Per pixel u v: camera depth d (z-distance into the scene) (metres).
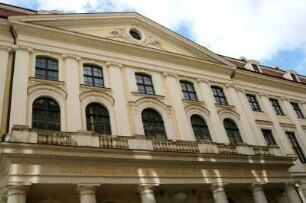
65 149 12.41
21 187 11.09
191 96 21.05
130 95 18.33
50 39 18.11
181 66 22.09
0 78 15.24
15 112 14.20
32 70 16.36
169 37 23.03
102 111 16.84
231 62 26.06
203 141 16.94
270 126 23.28
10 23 16.94
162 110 18.69
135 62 20.25
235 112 21.67
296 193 18.16
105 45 19.66
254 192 16.81
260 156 17.70
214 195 15.53
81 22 19.97
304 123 25.72
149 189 13.59
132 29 22.23
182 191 15.77
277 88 26.92
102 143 13.88
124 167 13.63
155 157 14.35
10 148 11.44
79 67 17.98
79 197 12.77
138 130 16.89
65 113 15.53
